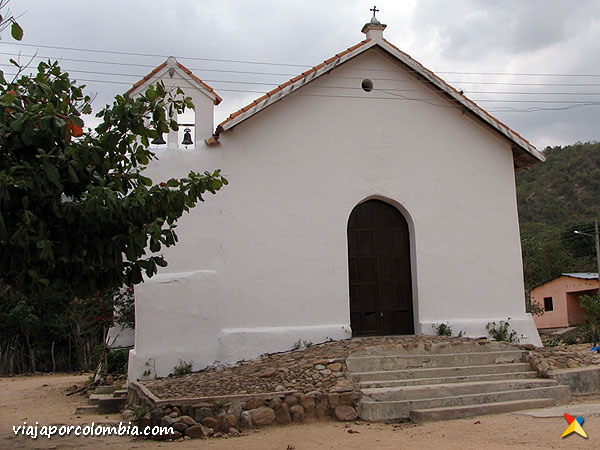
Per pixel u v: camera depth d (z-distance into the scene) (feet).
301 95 47.29
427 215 48.78
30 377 84.79
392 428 30.86
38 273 23.08
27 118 22.94
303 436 29.53
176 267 42.83
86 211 23.00
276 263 44.73
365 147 48.11
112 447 28.78
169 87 44.73
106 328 60.80
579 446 24.91
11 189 22.18
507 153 51.60
